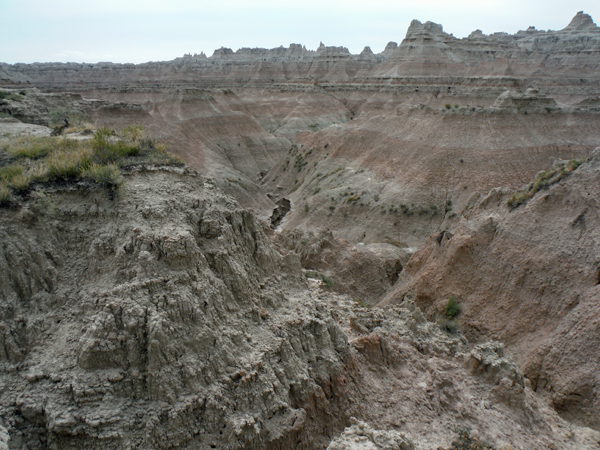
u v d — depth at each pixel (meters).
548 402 17.19
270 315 13.10
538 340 20.73
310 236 37.84
